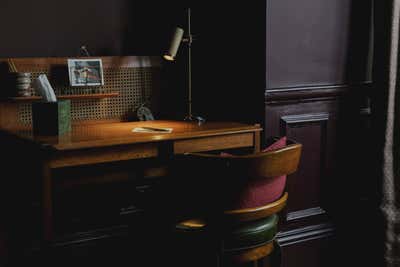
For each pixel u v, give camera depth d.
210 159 1.99
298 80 2.81
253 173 1.98
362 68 3.00
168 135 2.46
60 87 2.87
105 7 3.01
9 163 2.70
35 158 2.29
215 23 3.05
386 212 2.88
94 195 2.96
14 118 2.78
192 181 2.06
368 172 3.04
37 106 2.46
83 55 2.97
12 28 2.78
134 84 3.09
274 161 2.01
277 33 2.72
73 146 2.21
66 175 2.50
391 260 2.91
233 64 2.92
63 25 2.91
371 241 3.00
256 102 2.77
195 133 2.50
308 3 2.80
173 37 2.88
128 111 3.08
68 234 2.89
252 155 1.97
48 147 2.17
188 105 3.07
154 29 3.17
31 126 2.81
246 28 2.82
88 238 2.94
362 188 3.09
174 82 3.21
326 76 2.89
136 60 3.07
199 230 2.08
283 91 2.75
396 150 2.88
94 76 2.91
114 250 3.02
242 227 2.08
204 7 3.13
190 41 2.93
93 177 2.48
